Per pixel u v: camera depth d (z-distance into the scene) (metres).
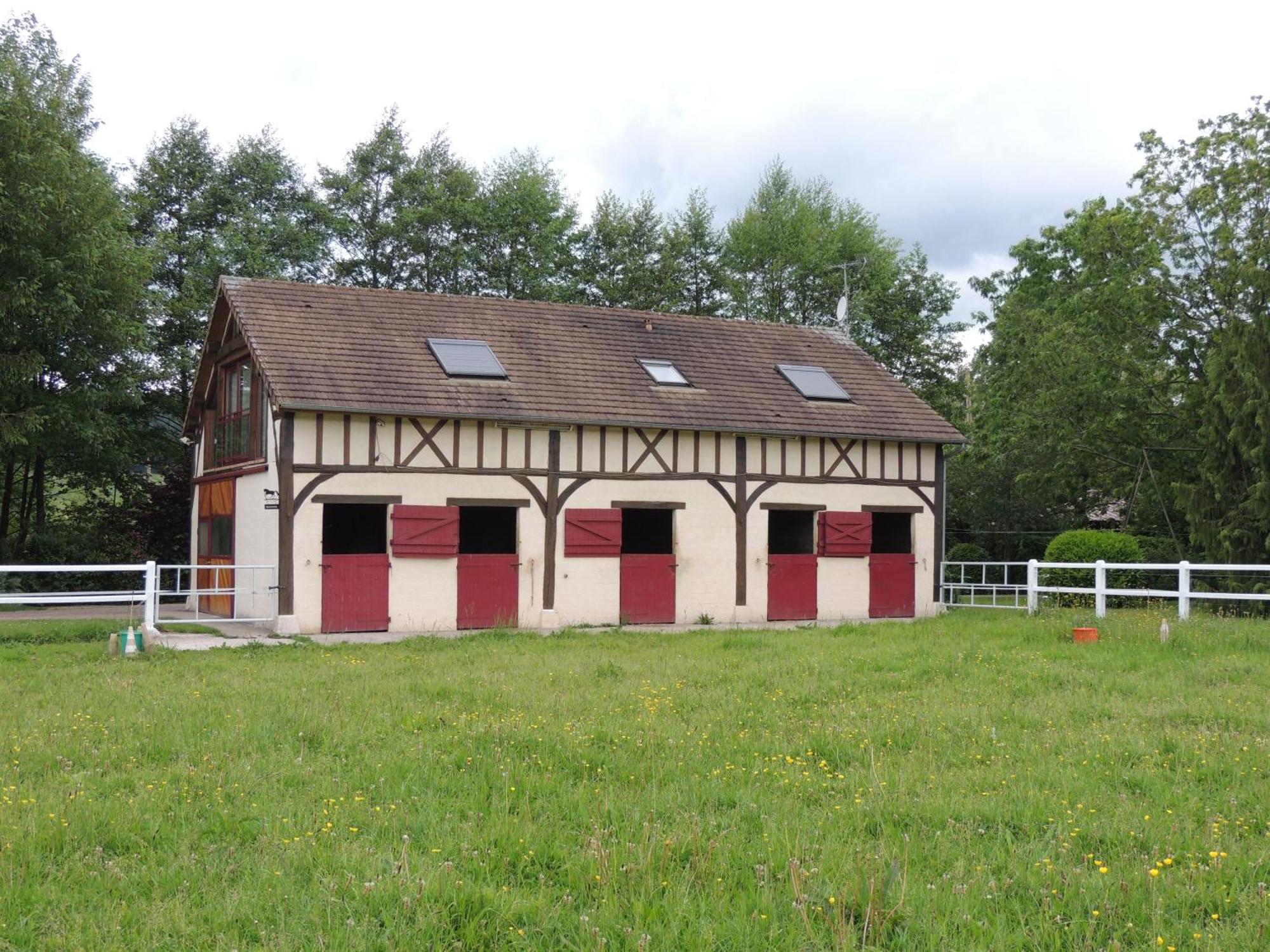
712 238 37.72
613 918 4.54
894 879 4.77
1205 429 20.25
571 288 34.97
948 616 19.23
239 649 13.73
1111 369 25.00
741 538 18.98
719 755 7.51
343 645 14.36
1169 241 24.36
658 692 10.05
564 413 17.48
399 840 5.64
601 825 5.80
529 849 5.41
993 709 9.14
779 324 23.08
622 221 36.25
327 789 6.55
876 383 21.78
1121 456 25.98
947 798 6.34
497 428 17.30
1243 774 6.88
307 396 15.85
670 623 18.38
